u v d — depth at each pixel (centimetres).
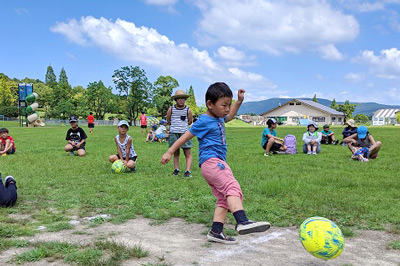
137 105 7169
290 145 1221
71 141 1154
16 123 6100
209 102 353
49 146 1502
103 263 292
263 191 577
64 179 704
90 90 8581
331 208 481
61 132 2864
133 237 371
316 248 284
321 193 563
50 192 591
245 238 369
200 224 422
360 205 487
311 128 1232
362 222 424
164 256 314
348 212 459
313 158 1076
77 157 1092
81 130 1177
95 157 1095
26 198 544
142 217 456
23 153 1206
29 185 638
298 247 343
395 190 593
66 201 529
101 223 426
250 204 501
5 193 490
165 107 8019
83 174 771
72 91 9519
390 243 350
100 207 504
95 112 8988
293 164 931
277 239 367
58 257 312
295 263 301
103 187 628
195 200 533
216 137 362
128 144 812
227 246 344
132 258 309
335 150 1351
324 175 739
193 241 359
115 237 371
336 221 427
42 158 1053
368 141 1067
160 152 1259
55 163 941
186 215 455
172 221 435
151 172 804
